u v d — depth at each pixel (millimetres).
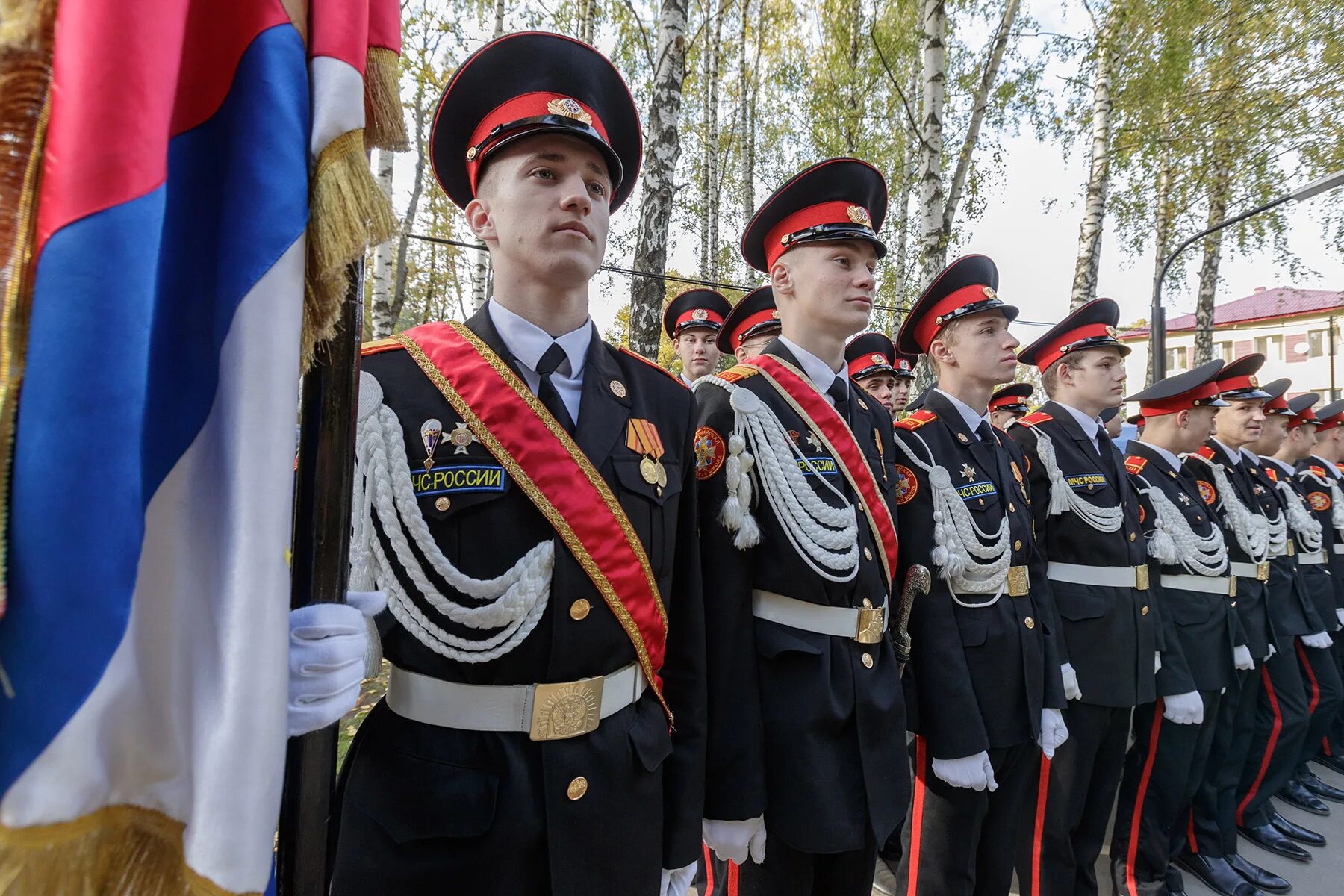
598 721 1357
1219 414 4465
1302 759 4512
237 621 745
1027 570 2627
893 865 3217
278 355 785
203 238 853
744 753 1790
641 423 1573
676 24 5684
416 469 1353
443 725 1292
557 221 1433
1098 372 3205
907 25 11492
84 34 703
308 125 847
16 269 700
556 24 10117
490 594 1303
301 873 920
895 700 1967
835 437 2055
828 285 2107
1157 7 9117
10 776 657
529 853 1258
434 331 1510
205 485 812
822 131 12602
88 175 693
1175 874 3287
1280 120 10469
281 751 761
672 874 1550
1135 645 2916
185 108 857
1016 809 2541
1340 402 6602
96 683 680
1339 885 3463
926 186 6938
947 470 2484
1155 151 10617
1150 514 3484
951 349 2740
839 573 1922
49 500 667
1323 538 5371
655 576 1504
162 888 750
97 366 681
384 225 867
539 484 1358
